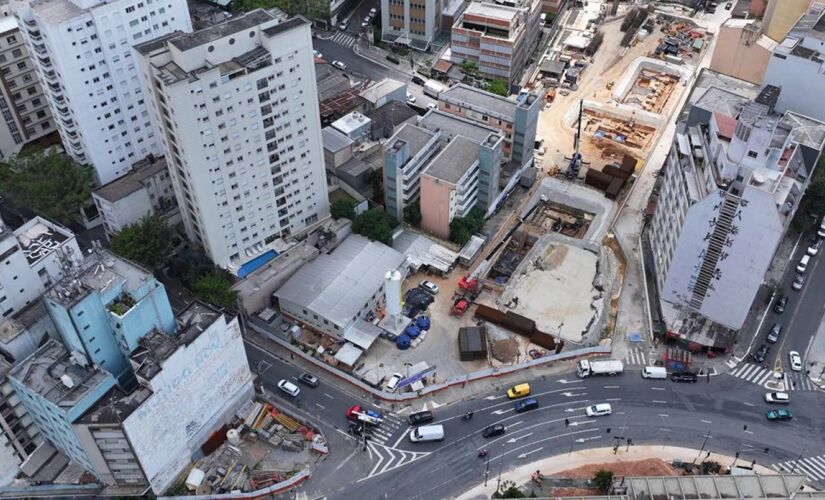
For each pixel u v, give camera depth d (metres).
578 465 148.75
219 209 167.00
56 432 141.62
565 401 160.25
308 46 160.50
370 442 153.62
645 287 182.62
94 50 179.50
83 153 197.25
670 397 160.88
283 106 164.12
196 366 140.75
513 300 179.62
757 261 154.38
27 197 189.25
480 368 166.50
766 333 173.12
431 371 164.88
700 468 147.62
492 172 190.62
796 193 165.25
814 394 161.50
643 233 196.62
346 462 150.38
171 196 197.62
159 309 141.12
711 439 153.25
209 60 149.50
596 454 150.62
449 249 189.62
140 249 172.62
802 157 168.25
